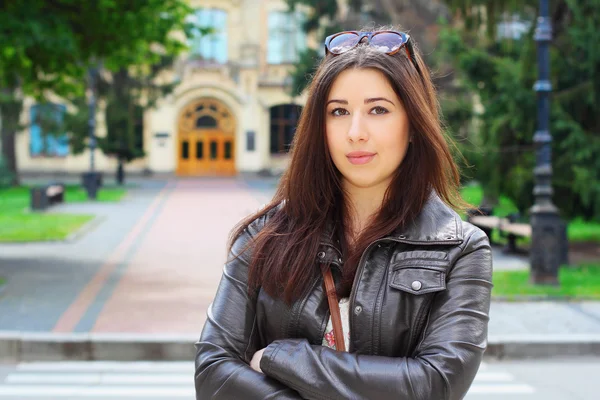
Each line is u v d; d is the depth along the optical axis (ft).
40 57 39.42
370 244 4.93
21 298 28.89
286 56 155.94
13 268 36.76
